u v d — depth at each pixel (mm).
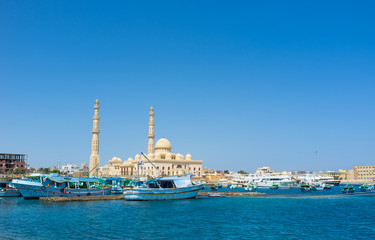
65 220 70375
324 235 56750
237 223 67688
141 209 88188
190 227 63344
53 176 111562
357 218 74188
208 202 106875
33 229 60750
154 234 57125
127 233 57906
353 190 159875
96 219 71875
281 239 53938
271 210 87625
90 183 127438
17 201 103875
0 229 60469
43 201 104188
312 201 112500
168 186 115750
